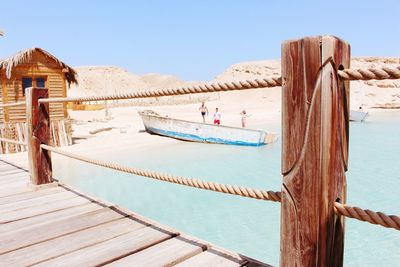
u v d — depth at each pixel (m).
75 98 3.95
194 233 6.43
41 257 2.78
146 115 18.64
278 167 11.91
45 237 3.19
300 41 1.58
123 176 10.17
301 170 1.64
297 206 1.68
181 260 2.66
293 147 1.66
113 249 2.88
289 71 1.63
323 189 1.58
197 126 16.67
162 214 7.39
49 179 5.15
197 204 8.04
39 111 5.05
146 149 14.83
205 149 15.21
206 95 79.62
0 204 4.26
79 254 2.81
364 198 8.59
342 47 1.56
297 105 1.62
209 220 7.06
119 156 13.16
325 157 1.55
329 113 1.52
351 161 13.12
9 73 13.27
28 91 5.00
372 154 14.54
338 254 1.73
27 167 6.86
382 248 5.85
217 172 11.16
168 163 12.29
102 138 17.52
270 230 6.59
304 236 1.67
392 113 44.91
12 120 13.88
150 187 9.29
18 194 4.75
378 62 95.56
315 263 1.65
